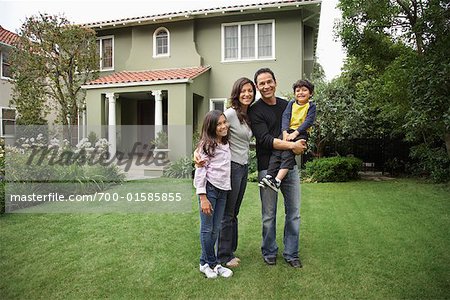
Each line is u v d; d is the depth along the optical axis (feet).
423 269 10.64
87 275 10.47
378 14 25.25
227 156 10.56
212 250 10.55
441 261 11.27
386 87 25.49
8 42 46.32
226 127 10.50
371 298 8.94
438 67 19.12
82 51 40.27
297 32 38.81
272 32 39.55
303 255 12.01
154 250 12.60
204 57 41.65
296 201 11.36
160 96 36.29
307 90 11.44
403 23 25.84
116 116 42.68
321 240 13.56
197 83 38.27
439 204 19.98
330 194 23.56
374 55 28.32
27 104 40.24
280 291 9.39
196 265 11.22
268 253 11.46
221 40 40.98
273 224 11.37
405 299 8.87
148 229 15.25
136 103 47.24
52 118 47.21
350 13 26.08
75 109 41.04
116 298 9.09
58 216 17.62
